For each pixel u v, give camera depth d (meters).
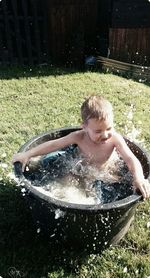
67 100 2.49
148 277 1.37
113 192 1.53
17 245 1.48
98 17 3.25
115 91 2.65
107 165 1.59
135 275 1.40
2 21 3.05
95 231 1.36
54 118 2.27
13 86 2.66
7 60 3.12
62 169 1.62
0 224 1.55
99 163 1.59
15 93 2.56
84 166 1.61
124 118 2.29
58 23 3.14
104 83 2.77
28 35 3.08
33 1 3.00
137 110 2.41
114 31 3.11
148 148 2.01
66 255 1.45
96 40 3.29
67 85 2.71
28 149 1.52
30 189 1.30
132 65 2.97
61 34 3.18
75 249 1.47
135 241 1.52
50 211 1.31
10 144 2.01
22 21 3.07
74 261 1.43
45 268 1.40
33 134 2.10
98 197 1.51
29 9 3.08
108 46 3.17
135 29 3.12
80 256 1.45
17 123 2.20
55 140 1.52
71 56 3.16
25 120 2.24
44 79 2.80
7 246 1.48
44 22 3.10
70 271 1.40
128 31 3.12
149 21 3.10
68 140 1.53
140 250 1.49
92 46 3.30
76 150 1.61
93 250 1.46
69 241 1.43
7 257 1.44
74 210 1.23
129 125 2.21
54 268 1.41
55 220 1.35
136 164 1.42
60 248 1.48
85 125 1.45
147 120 2.30
